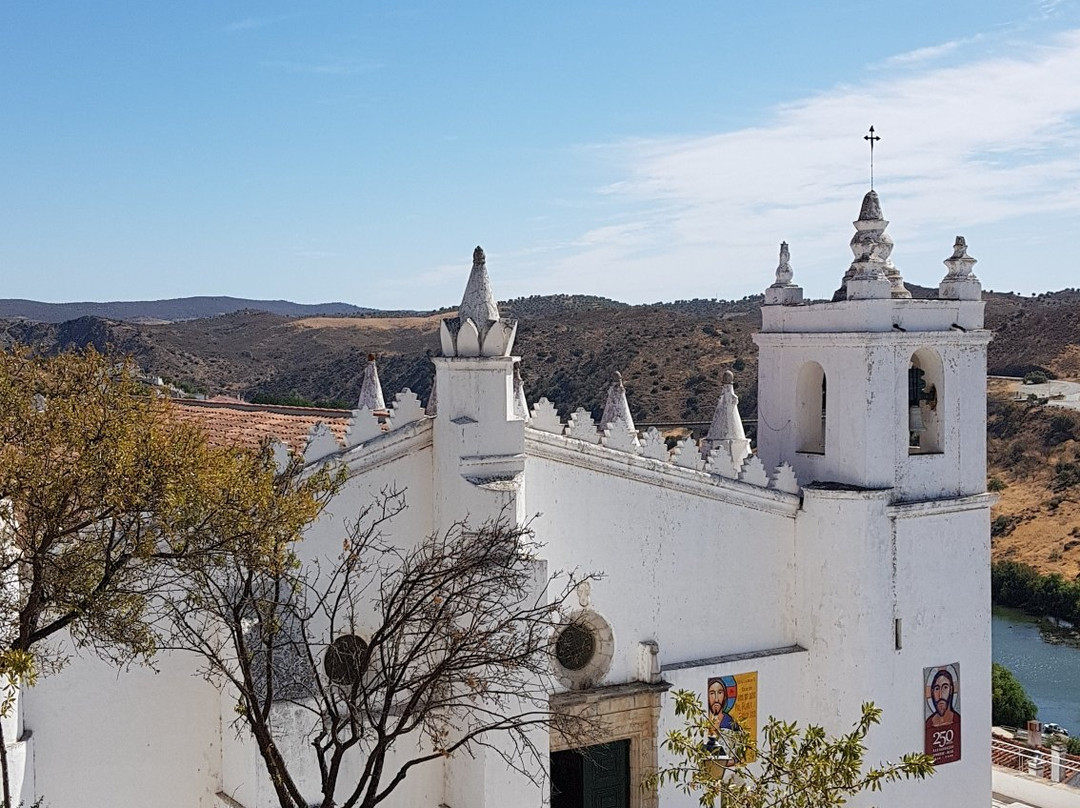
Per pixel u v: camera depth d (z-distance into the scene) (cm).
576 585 2134
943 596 2681
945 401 2698
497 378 2162
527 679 2130
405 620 1756
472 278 2191
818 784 1590
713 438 3050
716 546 2559
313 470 2061
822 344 2658
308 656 1753
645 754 2438
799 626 2661
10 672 1459
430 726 1902
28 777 1817
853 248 2681
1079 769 3428
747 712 2573
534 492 2311
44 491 1516
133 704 1955
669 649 2498
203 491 1573
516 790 2120
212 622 1973
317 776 1925
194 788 2003
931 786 2667
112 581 1602
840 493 2562
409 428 2178
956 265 2728
